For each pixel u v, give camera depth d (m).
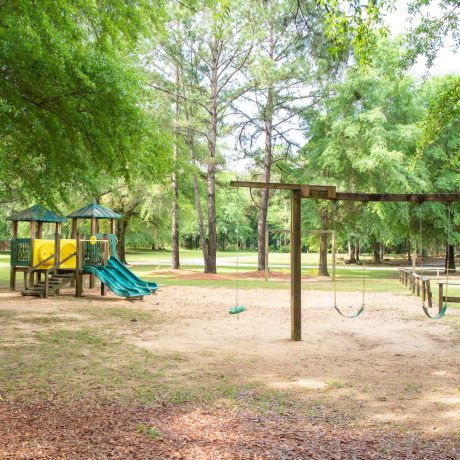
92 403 5.91
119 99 11.23
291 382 6.96
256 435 4.88
